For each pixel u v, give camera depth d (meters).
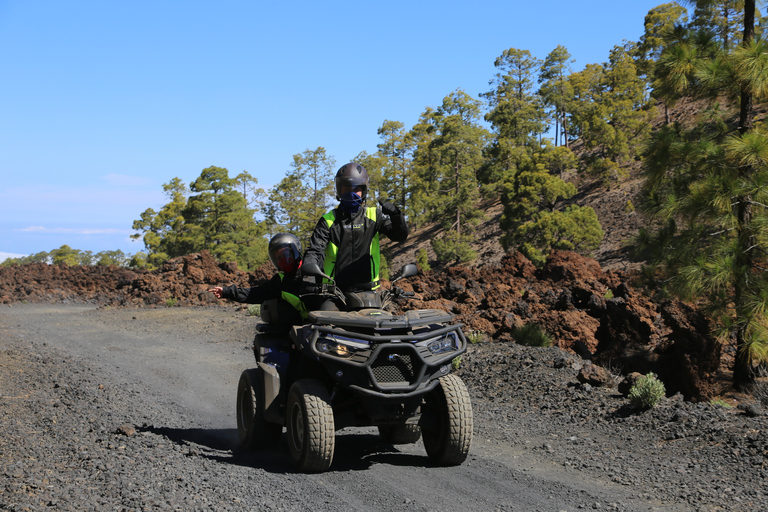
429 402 6.40
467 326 16.88
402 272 6.43
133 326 22.89
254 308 24.59
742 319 10.17
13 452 6.46
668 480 5.83
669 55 11.56
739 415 7.73
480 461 6.53
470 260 74.31
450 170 89.94
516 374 11.22
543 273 27.80
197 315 25.58
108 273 51.22
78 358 14.76
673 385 12.20
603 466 6.34
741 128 11.55
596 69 106.44
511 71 116.94
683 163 11.34
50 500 4.90
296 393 5.92
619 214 67.31
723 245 10.42
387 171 105.44
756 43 10.84
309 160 107.12
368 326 5.71
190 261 36.19
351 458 6.54
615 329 14.24
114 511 4.71
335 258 6.28
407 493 5.39
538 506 5.12
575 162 81.38
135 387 11.08
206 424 8.44
